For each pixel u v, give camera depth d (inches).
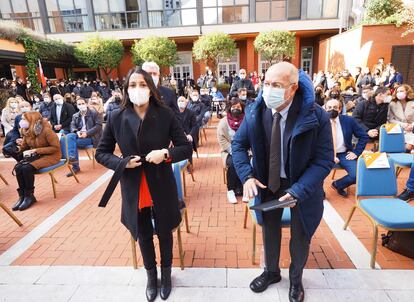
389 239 103.8
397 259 98.9
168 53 620.7
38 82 537.0
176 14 725.9
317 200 73.5
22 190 154.5
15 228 130.6
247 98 260.5
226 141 162.6
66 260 105.1
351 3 656.4
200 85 583.8
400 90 196.1
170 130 80.6
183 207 110.4
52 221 136.2
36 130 160.7
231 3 709.9
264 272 88.0
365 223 124.3
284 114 70.2
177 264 100.4
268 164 74.5
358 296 83.2
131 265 100.9
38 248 113.4
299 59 781.3
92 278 94.7
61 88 524.4
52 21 737.6
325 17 685.3
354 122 154.6
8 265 103.0
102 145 79.7
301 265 78.7
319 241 111.3
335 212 135.2
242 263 100.3
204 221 131.3
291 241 77.9
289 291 83.0
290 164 68.4
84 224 132.4
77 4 727.1
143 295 86.7
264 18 709.9
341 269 94.6
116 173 71.6
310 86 67.0
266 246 83.9
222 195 160.4
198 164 218.4
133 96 72.9
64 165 172.6
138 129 74.4
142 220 82.0
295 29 689.0
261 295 84.7
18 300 86.7
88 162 236.8
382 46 451.2
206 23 724.0
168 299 84.6
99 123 230.8
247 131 77.4
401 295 83.3
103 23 740.7
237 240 115.0
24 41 506.9
